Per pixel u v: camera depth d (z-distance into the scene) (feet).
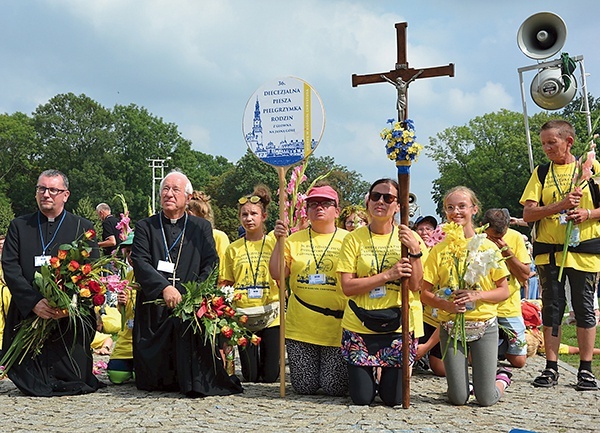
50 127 279.49
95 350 35.06
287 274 24.62
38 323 24.04
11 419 20.35
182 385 23.72
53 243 25.00
